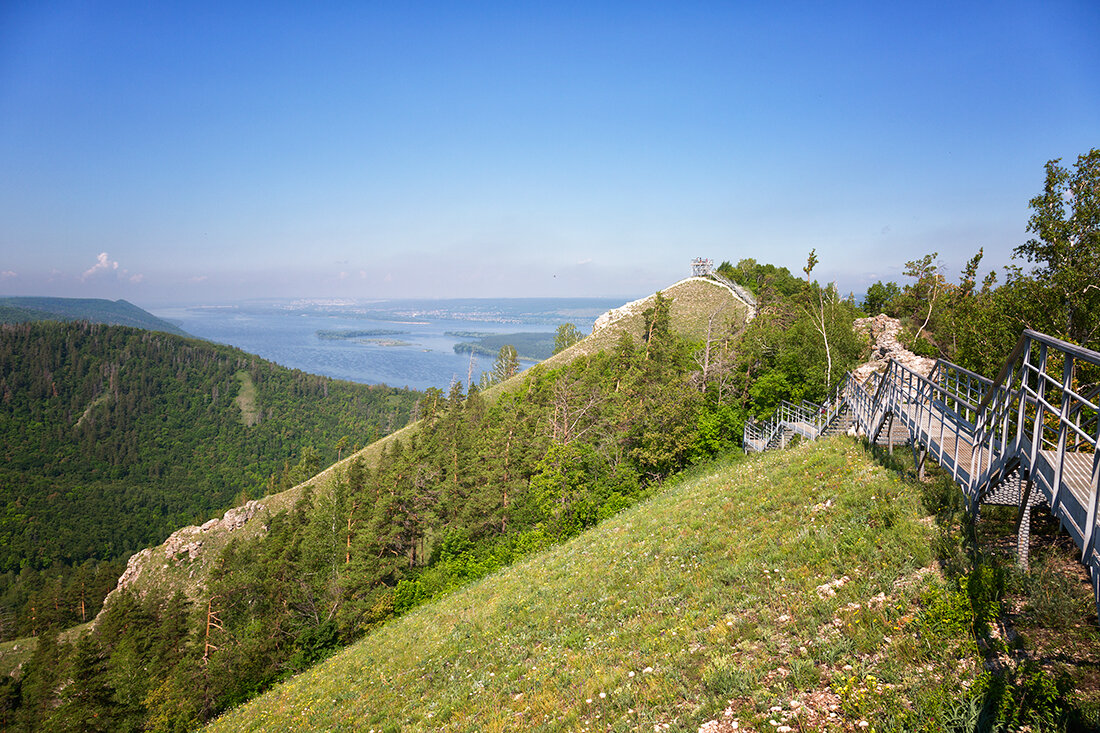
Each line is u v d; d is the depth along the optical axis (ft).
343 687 65.72
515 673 41.32
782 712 22.61
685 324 309.42
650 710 26.76
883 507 38.81
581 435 183.32
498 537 163.32
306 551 193.26
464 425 260.83
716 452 152.46
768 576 36.27
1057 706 17.17
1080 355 18.84
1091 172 63.31
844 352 147.74
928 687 20.61
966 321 79.97
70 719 163.94
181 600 221.25
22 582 495.00
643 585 46.39
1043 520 30.73
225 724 81.05
